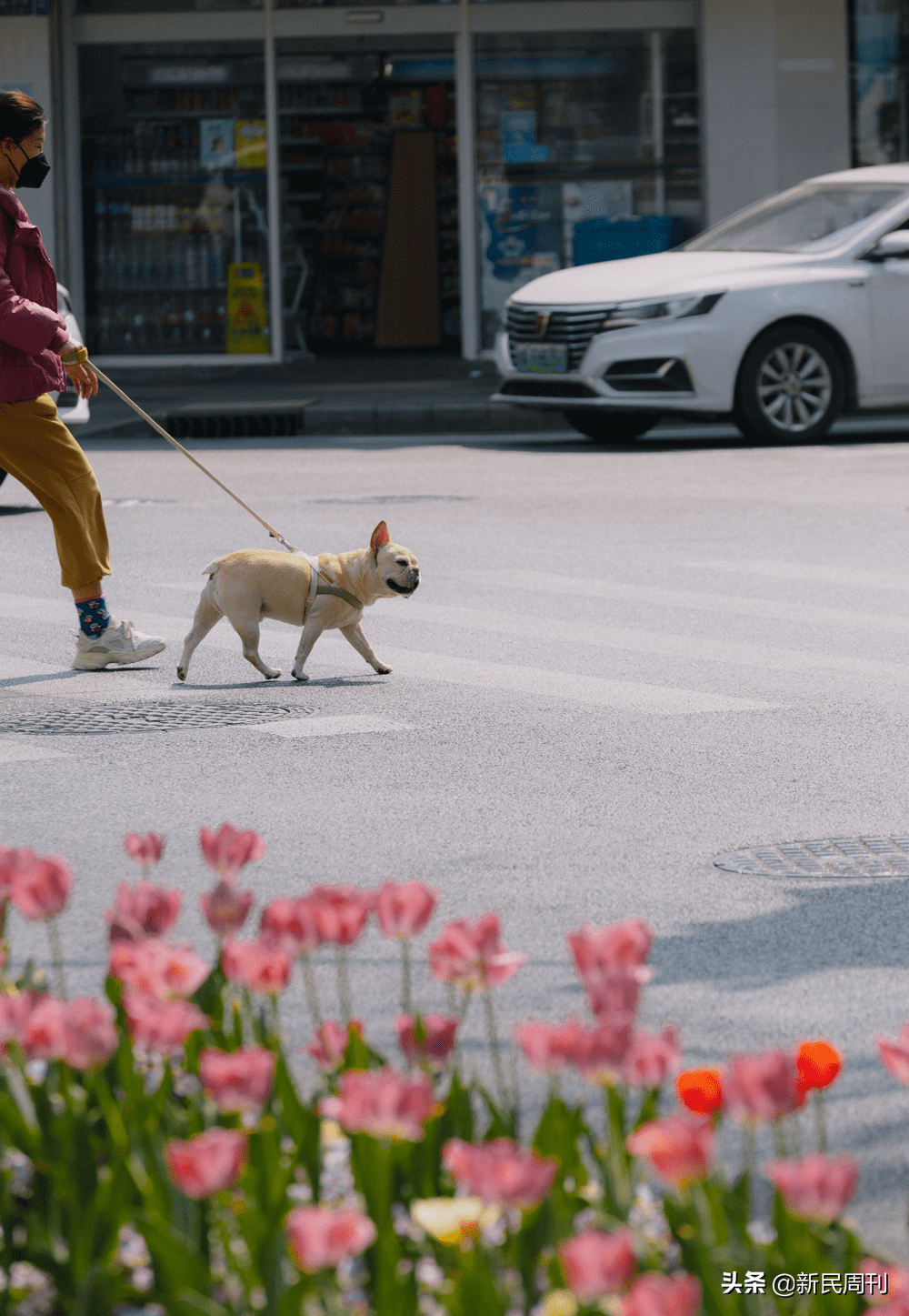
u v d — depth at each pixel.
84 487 9.27
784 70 28.02
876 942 5.36
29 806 6.87
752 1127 2.64
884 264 19.91
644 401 19.31
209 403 23.52
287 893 5.79
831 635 10.18
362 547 13.30
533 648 9.91
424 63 29.30
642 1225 3.02
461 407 22.58
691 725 8.15
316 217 31.22
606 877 5.98
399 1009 4.77
